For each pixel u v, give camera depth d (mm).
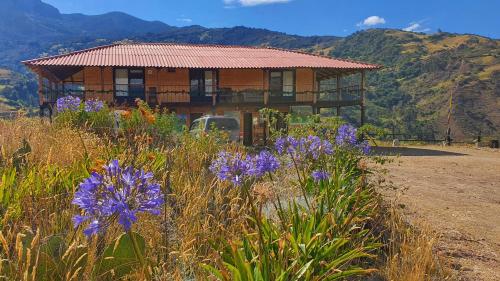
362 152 7148
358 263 4875
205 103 30297
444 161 19875
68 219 4242
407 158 21094
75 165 5449
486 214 8984
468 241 6828
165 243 3969
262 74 33812
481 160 20828
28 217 4246
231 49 36781
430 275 4984
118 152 6336
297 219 4516
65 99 12727
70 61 27156
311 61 32531
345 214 5555
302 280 3674
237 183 4090
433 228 7168
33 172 4941
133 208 2543
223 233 4551
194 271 3830
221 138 10820
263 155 4285
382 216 6230
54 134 8672
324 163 6238
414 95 179875
